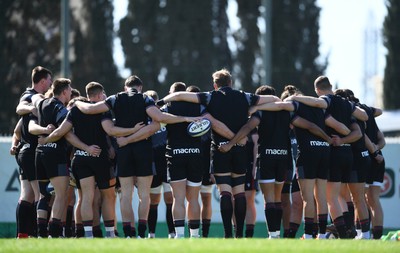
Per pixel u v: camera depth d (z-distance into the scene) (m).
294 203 44.41
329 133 42.19
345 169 42.41
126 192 39.91
